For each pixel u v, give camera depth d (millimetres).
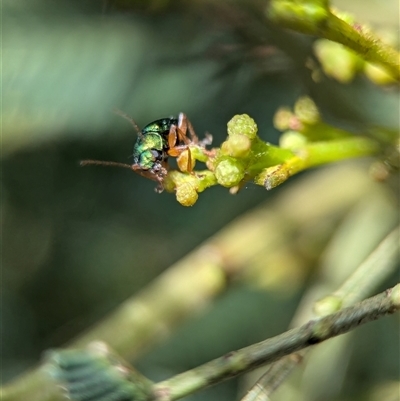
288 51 116
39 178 171
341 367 143
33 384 120
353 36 102
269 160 101
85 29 148
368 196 155
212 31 128
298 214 158
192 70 143
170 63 140
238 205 179
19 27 147
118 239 190
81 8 148
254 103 147
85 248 193
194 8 124
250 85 141
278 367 96
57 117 148
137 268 193
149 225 188
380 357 148
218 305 176
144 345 142
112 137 154
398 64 102
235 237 153
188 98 146
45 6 148
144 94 148
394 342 149
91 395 89
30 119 148
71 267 197
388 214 151
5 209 181
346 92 127
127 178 177
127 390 89
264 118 149
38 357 191
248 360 89
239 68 130
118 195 180
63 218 184
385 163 113
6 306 194
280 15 102
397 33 124
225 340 173
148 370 173
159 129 115
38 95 147
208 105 146
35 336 194
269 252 153
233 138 98
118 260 194
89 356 89
